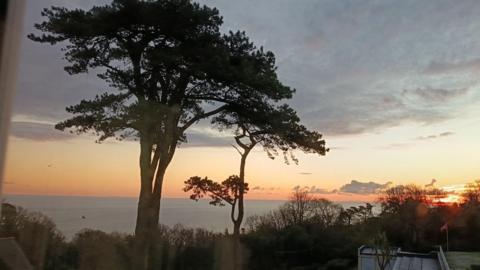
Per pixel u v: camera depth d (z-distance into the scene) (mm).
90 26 5629
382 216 12383
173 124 7828
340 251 10500
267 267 9031
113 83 7055
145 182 7020
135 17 7043
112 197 4988
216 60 8102
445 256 11750
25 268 3434
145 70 7703
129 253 6176
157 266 6934
